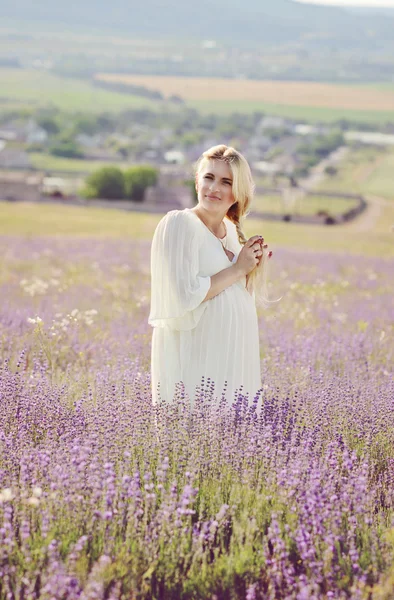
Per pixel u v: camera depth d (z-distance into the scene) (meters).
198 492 3.64
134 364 5.81
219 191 4.66
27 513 3.33
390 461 4.18
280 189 140.25
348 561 3.23
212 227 4.78
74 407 4.76
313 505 3.35
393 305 12.12
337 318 10.09
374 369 6.52
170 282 4.51
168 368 4.68
